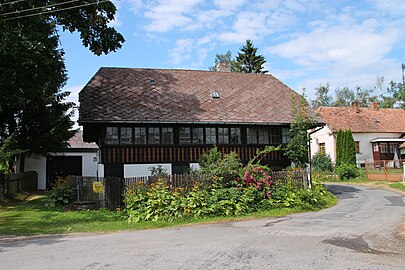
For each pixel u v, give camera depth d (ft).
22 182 75.72
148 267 22.34
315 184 62.90
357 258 23.66
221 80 85.20
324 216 44.37
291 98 77.71
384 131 143.43
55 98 84.12
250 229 36.06
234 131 70.28
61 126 81.10
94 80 74.69
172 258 24.44
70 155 103.76
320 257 23.99
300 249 26.43
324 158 125.18
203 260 23.73
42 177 99.04
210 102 74.23
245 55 172.45
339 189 80.84
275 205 50.29
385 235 31.37
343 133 123.85
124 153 63.46
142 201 45.06
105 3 60.08
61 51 66.54
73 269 22.49
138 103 68.44
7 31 52.47
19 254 27.40
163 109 67.92
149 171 64.18
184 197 46.44
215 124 68.08
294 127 69.41
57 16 57.93
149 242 30.53
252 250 26.32
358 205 55.01
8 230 38.37
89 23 61.16
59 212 51.08
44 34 54.70
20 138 80.38
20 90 60.29
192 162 66.64
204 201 45.50
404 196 65.46
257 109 74.54
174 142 66.23
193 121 65.67
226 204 46.37
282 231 34.37
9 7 53.06
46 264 23.94
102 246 29.27
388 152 143.02
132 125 64.34
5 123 80.79
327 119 142.72
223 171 49.70
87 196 58.54
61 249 28.60
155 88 75.56
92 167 105.09
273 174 54.54
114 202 51.52
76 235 35.53
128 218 43.68
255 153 70.90
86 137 77.41
